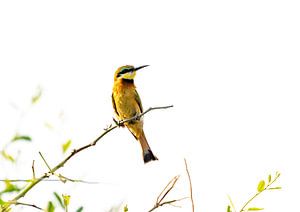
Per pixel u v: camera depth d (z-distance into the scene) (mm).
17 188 6566
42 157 6992
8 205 6473
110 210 5863
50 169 7035
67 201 6578
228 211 7395
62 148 7395
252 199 7582
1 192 6496
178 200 7031
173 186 7102
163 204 6977
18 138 6648
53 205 6500
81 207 6539
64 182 6688
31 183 6770
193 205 7035
